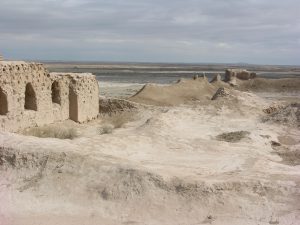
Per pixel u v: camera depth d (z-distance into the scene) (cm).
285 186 1106
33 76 2138
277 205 1033
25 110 2122
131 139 1833
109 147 1653
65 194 1131
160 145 1819
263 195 1073
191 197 1069
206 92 4953
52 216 1035
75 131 2186
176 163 1527
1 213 1051
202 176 1204
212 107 2886
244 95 3244
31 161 1270
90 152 1334
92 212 1052
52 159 1259
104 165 1220
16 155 1292
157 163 1495
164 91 4328
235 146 1891
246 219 984
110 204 1080
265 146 1983
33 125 2130
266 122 2547
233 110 2827
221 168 1462
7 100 1919
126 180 1138
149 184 1115
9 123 1919
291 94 6253
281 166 1524
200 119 2612
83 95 2597
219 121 2566
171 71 14650
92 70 13688
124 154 1611
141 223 992
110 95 5150
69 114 2523
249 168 1452
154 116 2530
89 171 1201
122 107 2988
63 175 1201
